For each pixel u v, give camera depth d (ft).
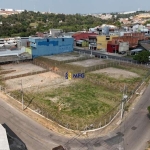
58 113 122.11
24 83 170.81
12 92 152.15
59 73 196.03
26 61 248.32
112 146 92.12
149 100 140.77
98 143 94.17
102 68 211.61
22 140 95.50
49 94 147.95
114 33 405.80
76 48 336.70
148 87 164.96
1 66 224.94
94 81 173.47
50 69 207.00
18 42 294.25
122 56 273.54
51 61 239.30
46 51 272.72
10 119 114.42
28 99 140.36
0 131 83.97
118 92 152.46
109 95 146.82
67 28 513.86
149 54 229.66
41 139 96.68
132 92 152.76
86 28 550.36
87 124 110.52
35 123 110.63
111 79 177.88
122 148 90.63
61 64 226.99
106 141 95.71
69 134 101.04
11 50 262.88
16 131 102.83
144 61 228.02
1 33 436.76
